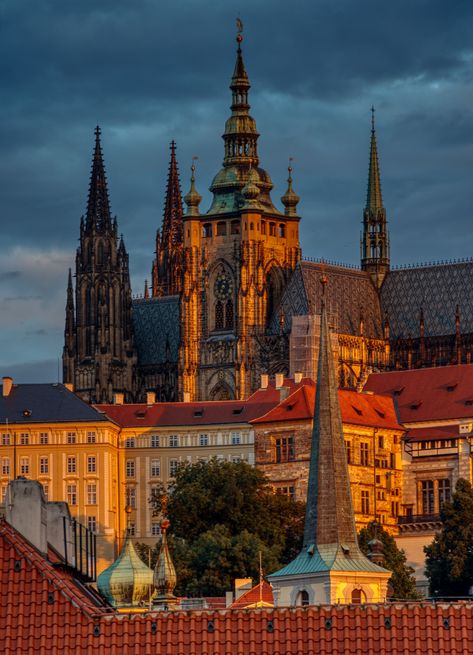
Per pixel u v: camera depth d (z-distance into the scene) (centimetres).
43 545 18100
